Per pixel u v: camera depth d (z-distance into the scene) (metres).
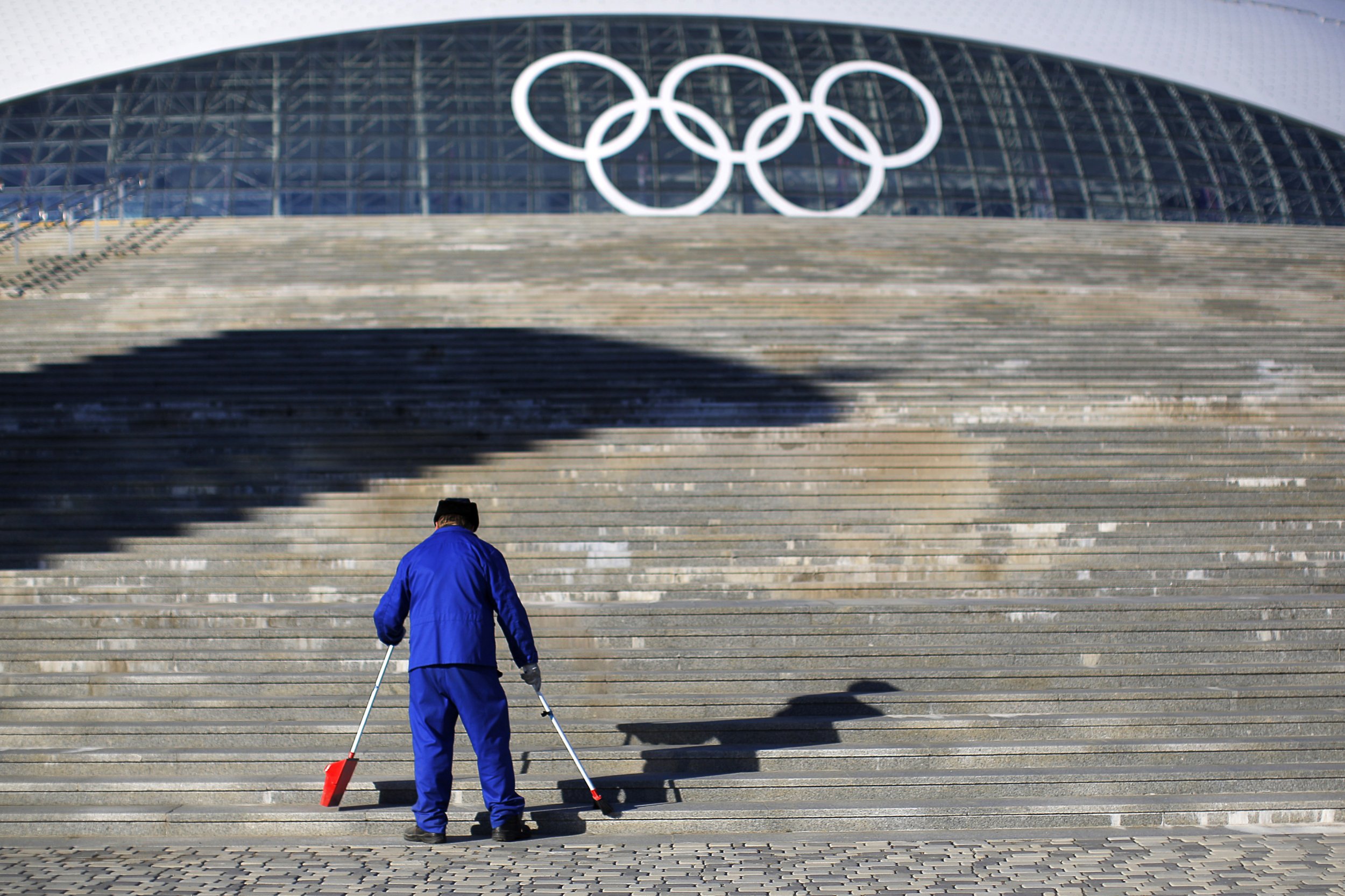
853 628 7.30
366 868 4.86
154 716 6.46
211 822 5.46
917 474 10.06
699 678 6.78
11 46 29.62
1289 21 34.91
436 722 5.27
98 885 4.63
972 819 5.53
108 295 15.62
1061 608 7.59
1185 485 9.89
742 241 19.73
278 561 8.77
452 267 17.55
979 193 29.25
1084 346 13.39
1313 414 11.58
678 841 5.30
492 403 11.69
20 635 7.12
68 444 10.55
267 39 29.92
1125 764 6.00
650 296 15.46
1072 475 10.06
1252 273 18.31
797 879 4.70
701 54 30.81
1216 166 30.86
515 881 4.68
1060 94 31.66
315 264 17.61
